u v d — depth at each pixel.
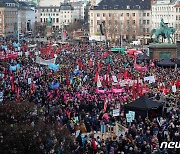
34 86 75.38
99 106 65.56
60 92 73.31
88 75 92.44
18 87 73.50
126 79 82.56
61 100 67.56
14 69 94.50
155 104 60.81
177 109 62.62
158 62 114.88
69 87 78.06
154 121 56.34
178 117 57.91
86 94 72.38
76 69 98.62
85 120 58.03
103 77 87.06
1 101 59.00
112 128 56.72
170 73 99.25
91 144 47.88
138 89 74.31
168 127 53.03
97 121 58.22
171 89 79.00
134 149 45.84
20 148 43.16
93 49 164.62
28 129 45.06
